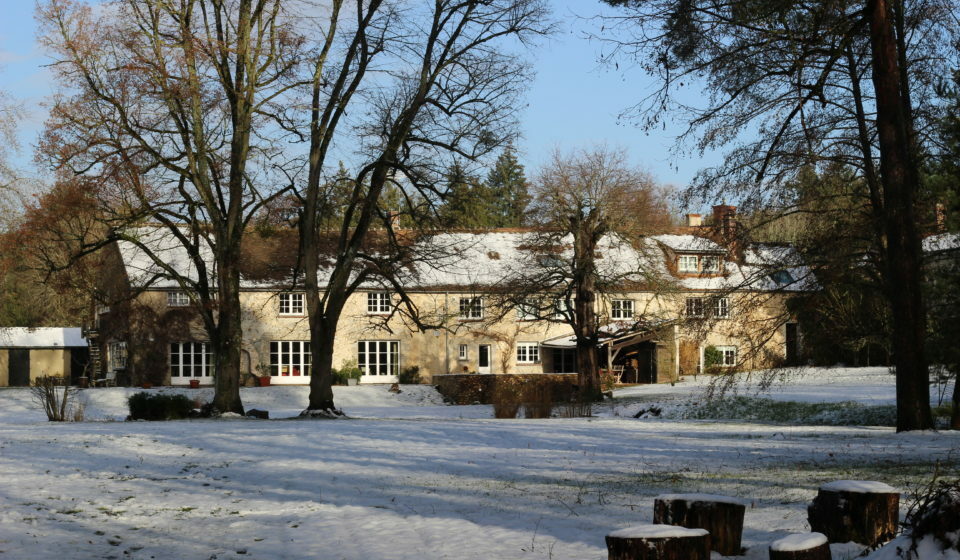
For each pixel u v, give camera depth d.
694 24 20.14
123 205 32.03
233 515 13.11
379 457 19.89
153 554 10.38
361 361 57.19
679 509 8.54
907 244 21.91
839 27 21.20
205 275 32.91
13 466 17.53
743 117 22.05
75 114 29.42
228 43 30.95
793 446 20.55
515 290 45.91
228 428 26.03
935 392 35.81
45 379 32.47
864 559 6.69
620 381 60.97
